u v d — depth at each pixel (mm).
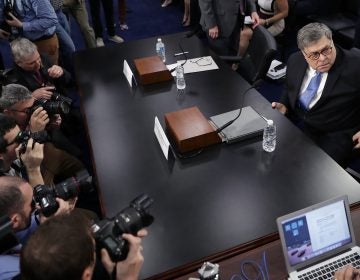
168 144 1771
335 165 1702
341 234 1324
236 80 2436
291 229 1280
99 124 2111
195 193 1620
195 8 4723
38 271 869
